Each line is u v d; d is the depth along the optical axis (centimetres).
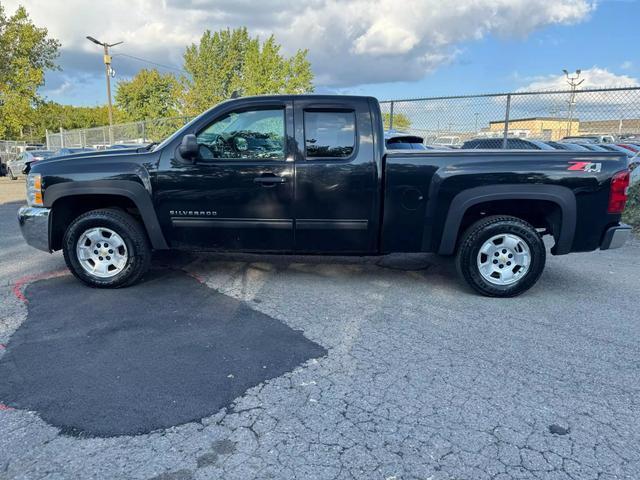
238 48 4825
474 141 1194
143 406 269
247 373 308
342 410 268
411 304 441
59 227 482
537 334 375
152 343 351
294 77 3956
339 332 375
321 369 315
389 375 308
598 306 440
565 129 1260
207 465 223
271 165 443
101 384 292
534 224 482
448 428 252
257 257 602
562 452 234
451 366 321
